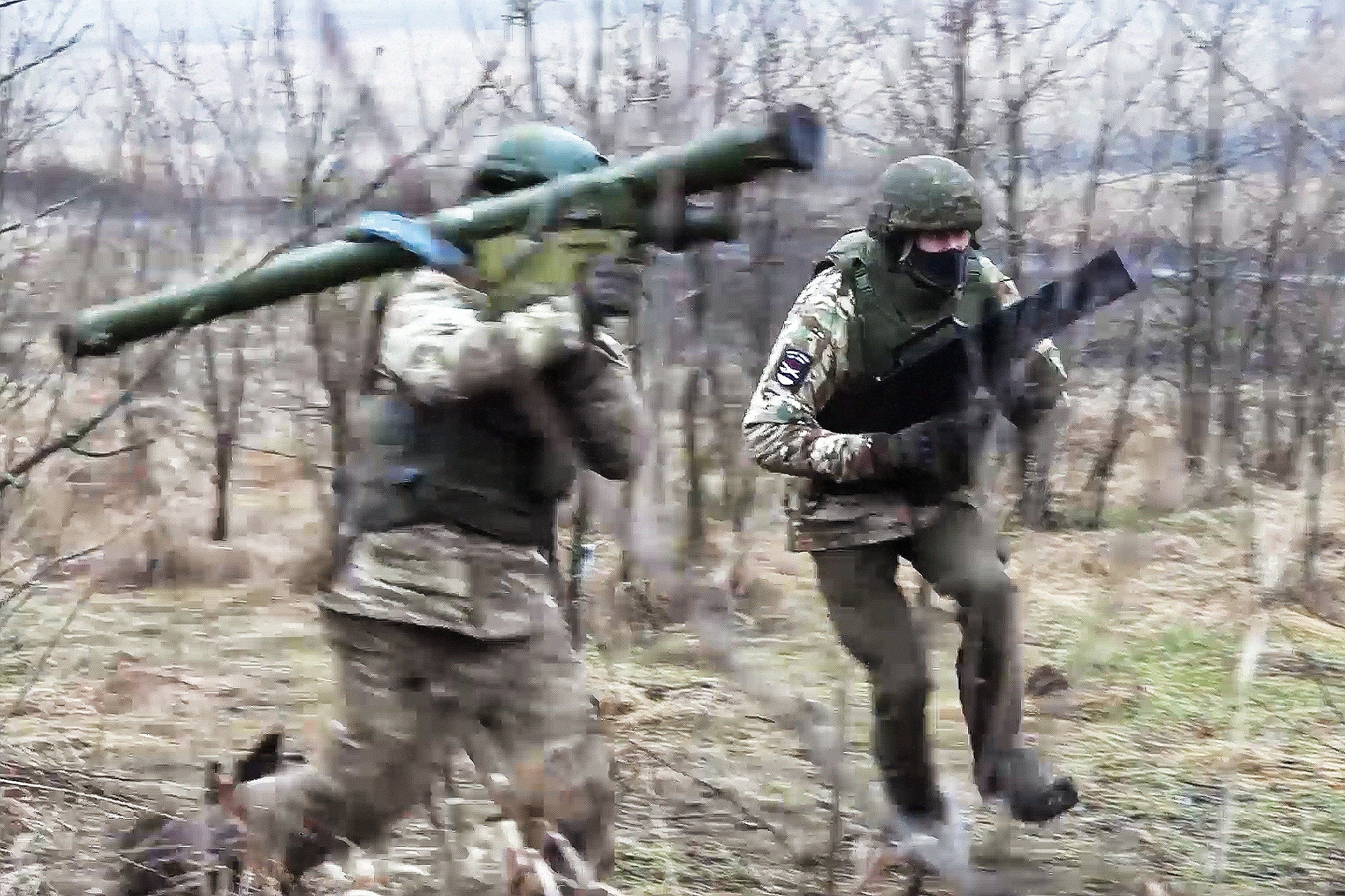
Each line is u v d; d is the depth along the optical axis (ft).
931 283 17.15
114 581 26.66
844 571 17.76
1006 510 17.61
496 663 13.80
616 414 13.66
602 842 14.08
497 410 13.65
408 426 13.87
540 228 12.10
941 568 17.40
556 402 13.48
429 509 13.76
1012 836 15.76
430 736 14.02
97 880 15.60
